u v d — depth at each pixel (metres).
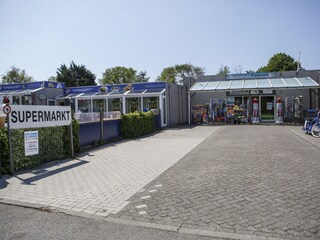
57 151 8.63
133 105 22.06
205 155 8.94
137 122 15.05
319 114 13.41
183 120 26.17
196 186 5.54
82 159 8.75
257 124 21.84
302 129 16.81
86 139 11.47
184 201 4.69
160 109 20.20
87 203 4.72
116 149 10.71
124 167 7.53
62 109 8.76
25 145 7.34
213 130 17.88
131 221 3.95
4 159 6.88
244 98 24.52
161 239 3.42
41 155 8.01
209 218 3.97
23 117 7.21
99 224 3.89
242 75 25.69
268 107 24.00
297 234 3.43
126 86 22.97
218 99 25.25
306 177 5.97
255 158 8.13
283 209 4.22
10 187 5.75
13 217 4.21
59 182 6.09
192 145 11.33
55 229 3.77
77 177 6.51
